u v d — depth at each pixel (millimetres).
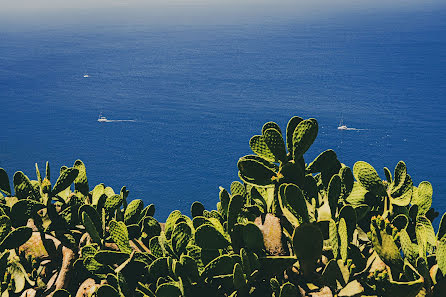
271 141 2355
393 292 1915
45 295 2428
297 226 2115
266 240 2213
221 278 2188
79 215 2686
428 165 143750
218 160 162875
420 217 2334
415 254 1959
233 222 2201
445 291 1896
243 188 2738
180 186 142000
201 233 2201
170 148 176375
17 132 197625
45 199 2691
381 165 147250
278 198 2311
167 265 2340
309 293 2096
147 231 2783
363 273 2102
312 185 2504
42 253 2561
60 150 177000
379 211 2496
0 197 2996
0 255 2447
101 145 181125
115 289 2289
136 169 156500
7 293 2420
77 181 2941
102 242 2551
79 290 2432
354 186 2545
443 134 172125
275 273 2154
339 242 2092
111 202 2754
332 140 174000
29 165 164375
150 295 2289
